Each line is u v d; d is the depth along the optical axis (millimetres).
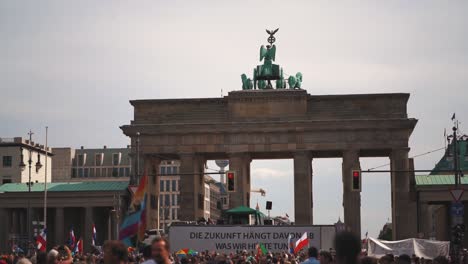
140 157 150250
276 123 146875
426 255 69938
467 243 146750
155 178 156500
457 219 77188
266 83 152375
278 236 74688
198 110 150375
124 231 31875
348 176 144625
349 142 145750
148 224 150750
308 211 145250
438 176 153125
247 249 74688
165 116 151000
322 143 146500
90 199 156250
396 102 146125
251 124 147500
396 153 144625
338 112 147000
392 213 147125
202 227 75375
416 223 145000
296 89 148250
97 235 164625
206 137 149625
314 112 147875
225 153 151750
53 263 24875
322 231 74375
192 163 149000
